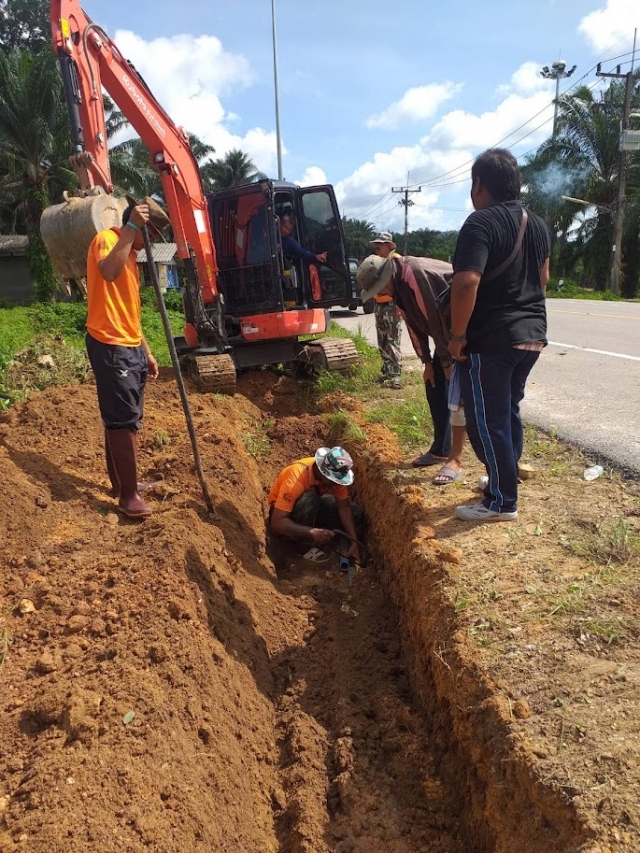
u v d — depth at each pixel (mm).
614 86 33375
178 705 2867
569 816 2059
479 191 3664
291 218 9344
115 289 3906
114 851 2166
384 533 4875
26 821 2150
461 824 2838
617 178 33000
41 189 27828
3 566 3469
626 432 5371
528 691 2582
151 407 6832
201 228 8336
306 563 5395
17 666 2871
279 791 3123
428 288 4375
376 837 2877
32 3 39156
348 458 5426
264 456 6801
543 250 3688
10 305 26969
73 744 2486
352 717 3557
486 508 3969
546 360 9008
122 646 3029
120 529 4012
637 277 34938
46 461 4641
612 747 2246
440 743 3156
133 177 30562
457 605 3148
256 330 8648
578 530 3736
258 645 4012
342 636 4375
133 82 7211
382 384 8141
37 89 26344
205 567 3924
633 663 2637
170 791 2498
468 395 3754
